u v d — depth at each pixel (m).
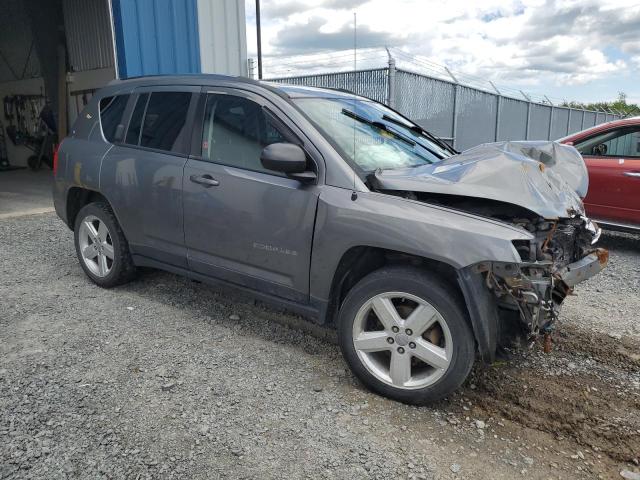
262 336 3.88
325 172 3.24
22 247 6.32
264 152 3.14
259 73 11.86
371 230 2.98
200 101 3.95
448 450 2.66
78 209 5.07
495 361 2.97
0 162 17.23
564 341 4.00
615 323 4.38
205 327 4.01
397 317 2.98
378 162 3.43
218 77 3.97
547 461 2.61
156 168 4.06
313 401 3.04
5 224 7.70
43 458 2.49
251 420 2.83
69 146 4.86
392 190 3.07
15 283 4.94
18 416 2.80
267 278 3.53
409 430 2.80
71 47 15.89
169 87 4.22
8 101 18.05
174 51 9.34
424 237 2.83
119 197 4.36
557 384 3.37
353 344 3.12
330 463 2.52
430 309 2.86
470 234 2.75
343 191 3.15
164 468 2.45
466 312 2.84
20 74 17.39
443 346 2.93
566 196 3.39
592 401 3.18
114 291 4.71
